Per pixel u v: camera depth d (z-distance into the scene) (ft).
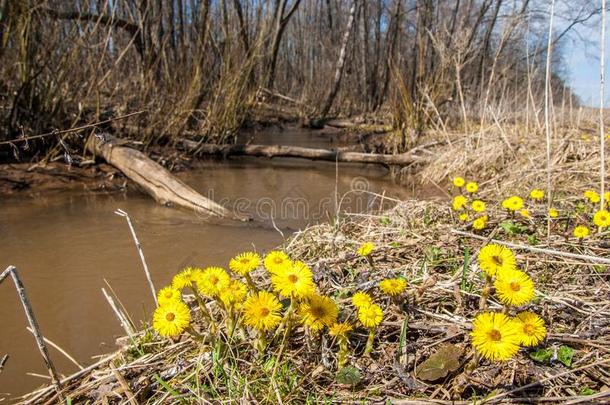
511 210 8.55
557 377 4.20
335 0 65.87
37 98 15.08
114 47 20.10
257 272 6.64
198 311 5.72
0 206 11.41
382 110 45.85
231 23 23.97
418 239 7.60
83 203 12.23
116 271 7.93
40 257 8.45
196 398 4.15
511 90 24.82
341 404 4.04
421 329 4.97
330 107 46.32
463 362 4.37
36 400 4.50
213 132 21.81
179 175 16.75
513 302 3.92
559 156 14.47
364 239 8.09
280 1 40.27
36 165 14.23
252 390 4.23
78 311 6.57
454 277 5.87
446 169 17.06
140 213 11.61
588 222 8.16
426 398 4.06
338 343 4.57
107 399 4.34
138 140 18.72
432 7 44.75
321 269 6.29
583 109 21.15
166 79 21.38
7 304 6.74
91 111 18.86
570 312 5.24
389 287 4.90
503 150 16.16
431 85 22.95
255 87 25.62
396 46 49.14
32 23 14.56
